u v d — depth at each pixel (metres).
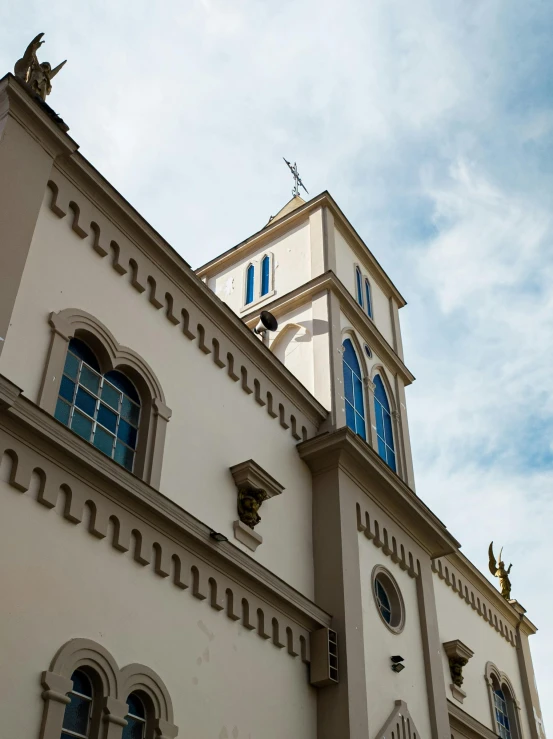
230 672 12.39
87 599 10.34
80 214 12.68
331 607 15.11
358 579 15.79
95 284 12.66
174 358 13.98
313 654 14.37
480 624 23.97
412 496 18.38
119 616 10.73
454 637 21.62
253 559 13.38
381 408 21.36
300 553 15.55
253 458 15.22
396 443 21.33
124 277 13.39
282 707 13.27
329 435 16.55
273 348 20.19
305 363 19.38
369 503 17.42
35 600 9.61
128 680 10.46
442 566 22.39
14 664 9.08
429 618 18.31
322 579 15.53
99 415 12.18
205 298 15.02
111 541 11.00
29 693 9.12
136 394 13.09
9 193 11.31
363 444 16.81
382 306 23.84
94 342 12.34
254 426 15.63
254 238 23.28
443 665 20.20
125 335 12.98
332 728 13.81
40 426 10.10
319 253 21.36
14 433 9.94
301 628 14.38
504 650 25.12
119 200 13.34
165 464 12.87
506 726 23.55
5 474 9.77
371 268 23.89
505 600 25.80
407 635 17.31
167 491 12.70
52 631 9.69
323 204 22.20
